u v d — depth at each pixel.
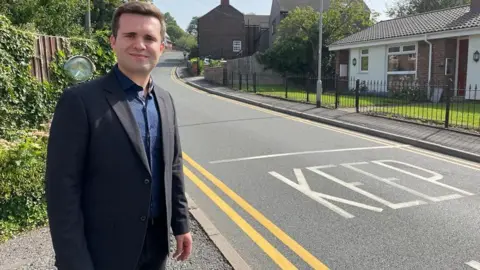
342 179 6.58
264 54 31.75
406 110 13.73
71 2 16.53
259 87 26.88
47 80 8.70
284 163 7.64
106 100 1.85
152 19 1.99
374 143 9.70
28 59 8.07
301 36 30.47
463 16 18.62
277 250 4.15
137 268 2.02
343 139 10.16
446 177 6.76
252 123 12.58
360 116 13.31
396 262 3.86
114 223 1.84
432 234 4.48
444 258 3.93
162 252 2.13
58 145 1.75
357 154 8.45
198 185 6.34
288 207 5.34
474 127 10.65
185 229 2.33
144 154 1.89
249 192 5.96
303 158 8.04
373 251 4.09
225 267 3.66
